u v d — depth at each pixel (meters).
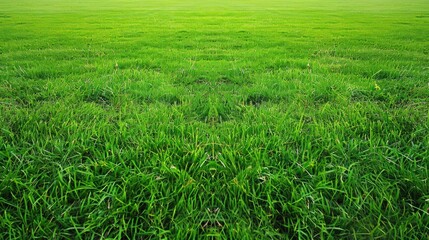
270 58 5.43
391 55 5.61
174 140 2.21
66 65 4.68
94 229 1.50
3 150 2.07
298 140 2.27
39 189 1.69
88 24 11.38
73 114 2.71
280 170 1.87
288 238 1.48
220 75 4.29
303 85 3.62
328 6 25.53
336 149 2.13
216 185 1.77
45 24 11.19
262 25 11.25
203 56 5.68
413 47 6.55
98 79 3.76
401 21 12.59
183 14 16.70
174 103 3.10
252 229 1.51
